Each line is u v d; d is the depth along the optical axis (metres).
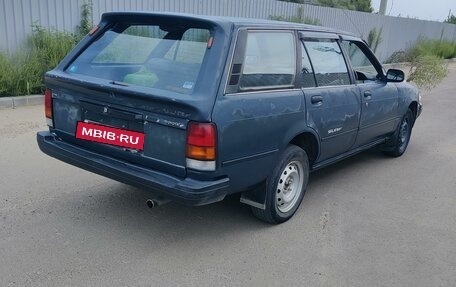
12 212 4.11
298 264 3.57
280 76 3.91
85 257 3.46
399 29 22.25
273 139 3.78
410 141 7.76
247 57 3.56
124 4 10.29
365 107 5.18
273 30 3.90
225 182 3.38
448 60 24.67
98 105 3.62
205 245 3.76
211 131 3.17
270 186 3.94
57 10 9.25
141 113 3.37
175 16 3.69
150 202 3.46
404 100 6.22
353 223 4.37
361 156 6.72
